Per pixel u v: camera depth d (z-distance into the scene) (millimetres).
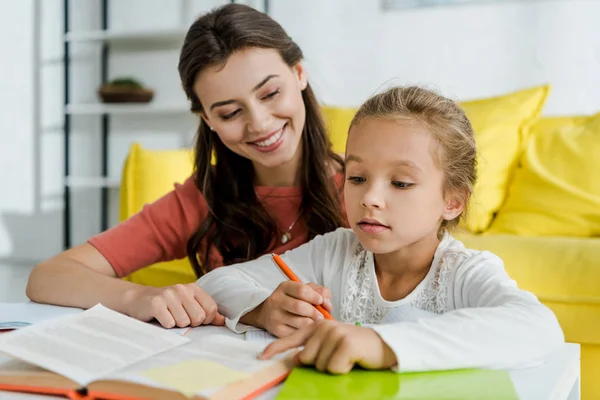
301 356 649
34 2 3783
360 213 842
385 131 834
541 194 1903
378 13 2836
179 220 1367
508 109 2076
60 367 602
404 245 854
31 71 3811
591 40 2484
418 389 586
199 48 1174
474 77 2682
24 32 3812
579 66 2510
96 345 674
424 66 2770
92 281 1042
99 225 3723
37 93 3801
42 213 3826
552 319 723
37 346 659
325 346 636
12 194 3889
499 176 2012
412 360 631
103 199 3635
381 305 939
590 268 1469
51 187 3797
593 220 1820
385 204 828
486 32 2650
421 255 927
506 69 2627
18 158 3863
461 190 914
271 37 1206
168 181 2129
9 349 642
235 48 1160
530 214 1897
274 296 847
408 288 943
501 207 2016
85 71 3707
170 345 695
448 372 641
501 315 699
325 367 636
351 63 2904
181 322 877
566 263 1499
